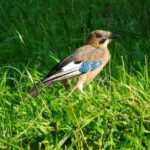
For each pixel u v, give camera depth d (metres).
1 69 17.25
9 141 13.89
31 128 14.20
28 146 13.81
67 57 16.36
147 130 14.20
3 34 19.55
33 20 20.16
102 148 13.77
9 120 14.27
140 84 15.62
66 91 15.95
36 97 15.08
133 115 14.47
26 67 17.11
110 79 15.92
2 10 20.66
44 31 19.22
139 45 18.58
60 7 20.77
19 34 18.48
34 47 18.48
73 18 20.41
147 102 15.08
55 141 13.90
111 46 18.58
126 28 19.73
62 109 14.60
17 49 18.56
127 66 17.23
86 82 16.39
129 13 20.53
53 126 14.24
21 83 16.17
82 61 16.30
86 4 21.17
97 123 14.06
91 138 13.99
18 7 20.91
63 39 19.16
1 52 18.53
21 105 14.87
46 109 14.65
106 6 20.97
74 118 14.18
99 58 16.58
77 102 14.77
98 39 17.14
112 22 20.09
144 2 20.69
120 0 21.03
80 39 18.97
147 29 19.69
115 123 14.20
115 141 13.95
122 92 15.57
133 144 13.81
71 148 13.67
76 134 13.87
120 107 14.80
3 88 15.62
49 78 15.55
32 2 21.19
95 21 20.16
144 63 17.48
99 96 15.26
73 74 16.06
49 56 17.69
